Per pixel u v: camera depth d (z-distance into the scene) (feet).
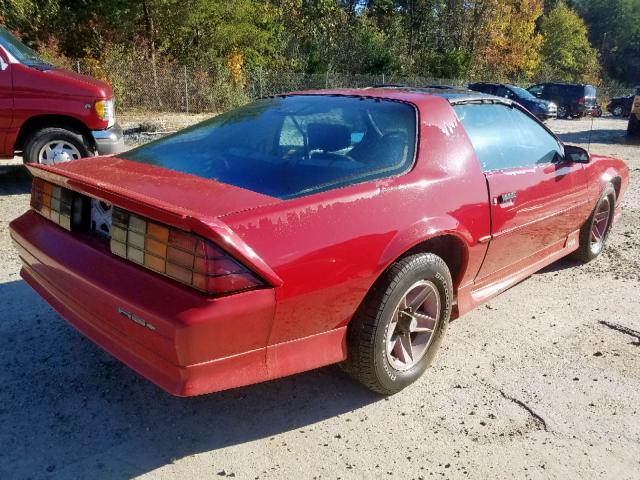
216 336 6.93
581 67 205.87
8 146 20.84
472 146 10.62
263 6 91.71
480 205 10.23
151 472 7.61
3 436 8.09
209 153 9.45
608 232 16.88
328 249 7.79
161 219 6.90
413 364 9.76
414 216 8.93
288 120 10.24
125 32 70.54
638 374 10.51
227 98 62.64
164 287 7.09
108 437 8.23
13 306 11.91
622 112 100.12
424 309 9.83
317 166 8.83
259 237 7.23
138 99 58.75
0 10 66.74
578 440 8.62
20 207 19.61
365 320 8.69
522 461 8.13
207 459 7.91
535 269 13.33
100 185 7.75
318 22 115.24
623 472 8.00
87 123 21.63
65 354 10.23
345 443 8.37
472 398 9.59
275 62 91.76
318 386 9.78
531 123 12.96
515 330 12.12
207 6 71.46
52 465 7.62
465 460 8.11
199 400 9.22
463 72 121.19
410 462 8.02
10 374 9.55
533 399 9.62
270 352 7.70
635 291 14.43
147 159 9.57
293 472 7.73
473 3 144.46
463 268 10.38
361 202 8.37
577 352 11.25
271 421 8.80
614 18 255.09
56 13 68.54
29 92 20.61
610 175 15.64
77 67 56.49
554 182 12.63
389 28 136.36
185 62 72.28
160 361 7.16
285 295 7.37
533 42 158.20
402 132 9.75
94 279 7.66
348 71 106.22
